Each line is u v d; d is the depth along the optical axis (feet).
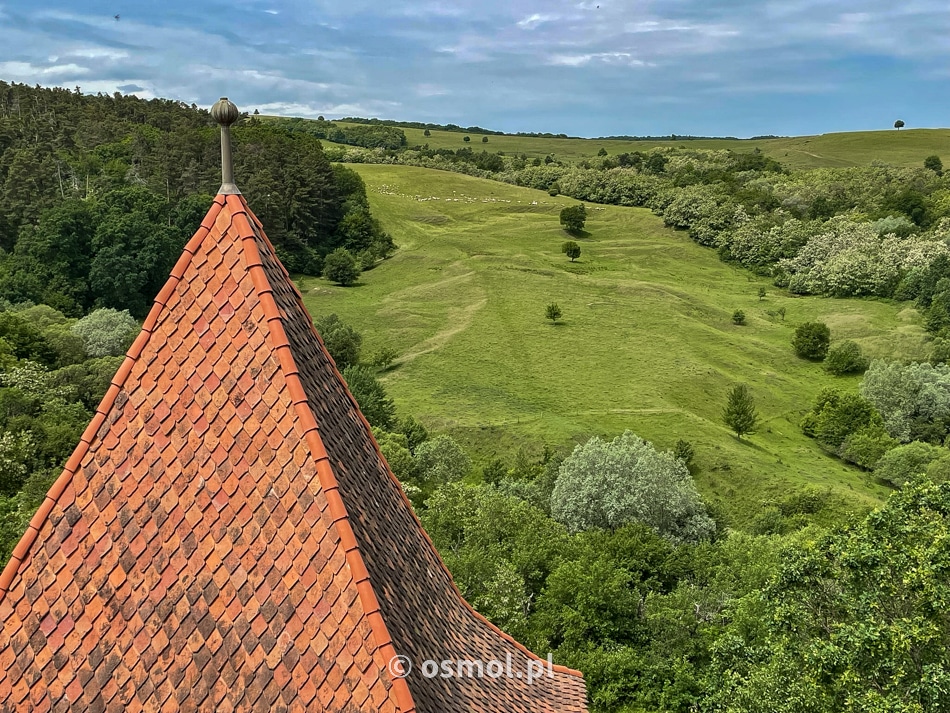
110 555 23.73
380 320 366.43
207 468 24.20
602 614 115.75
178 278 25.76
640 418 258.98
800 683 64.90
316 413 25.48
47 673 22.90
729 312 380.78
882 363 287.89
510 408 270.05
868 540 65.82
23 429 177.99
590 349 325.01
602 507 172.14
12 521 112.78
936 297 339.36
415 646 25.46
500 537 140.36
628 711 104.12
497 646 34.17
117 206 357.41
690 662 111.04
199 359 25.13
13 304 299.99
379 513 28.02
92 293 331.98
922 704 56.44
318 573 23.15
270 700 22.21
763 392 292.61
